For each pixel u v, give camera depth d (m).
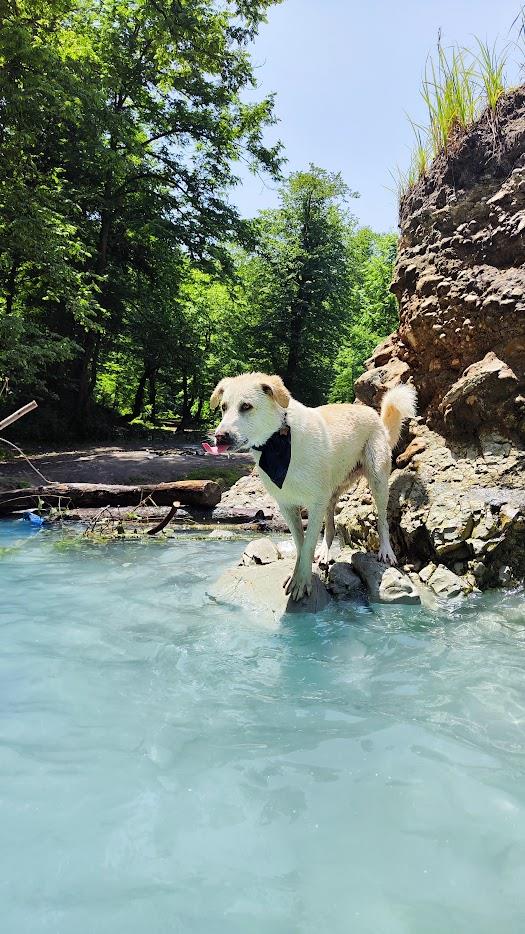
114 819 1.85
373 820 1.85
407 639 3.55
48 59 12.47
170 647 3.41
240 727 2.46
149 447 18.14
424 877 1.60
